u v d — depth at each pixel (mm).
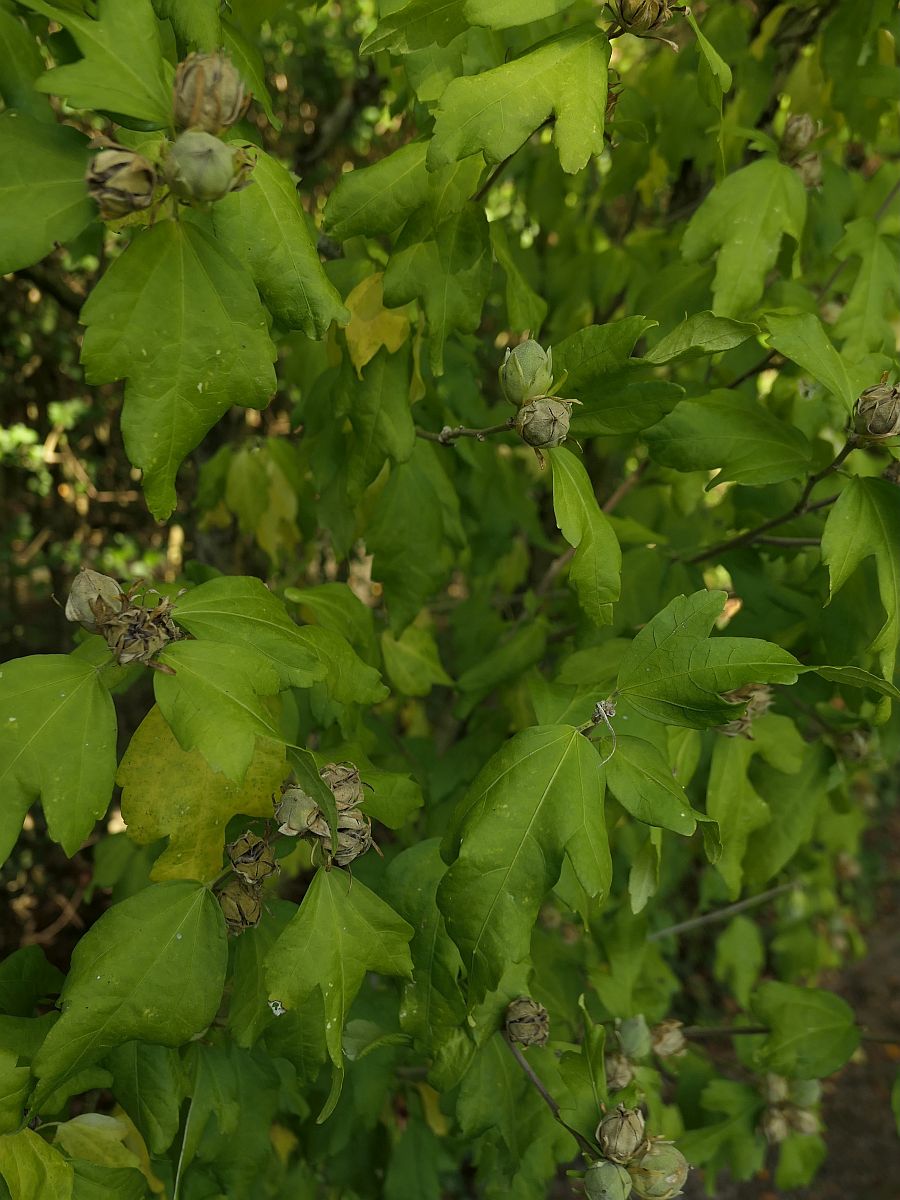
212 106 221
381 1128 574
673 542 636
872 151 560
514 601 719
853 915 1442
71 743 255
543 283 671
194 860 309
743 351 510
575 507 300
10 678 257
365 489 413
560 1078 392
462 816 281
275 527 611
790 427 378
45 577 1173
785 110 604
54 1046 265
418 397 430
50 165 221
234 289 243
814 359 340
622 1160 309
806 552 478
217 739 244
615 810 374
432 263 350
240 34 309
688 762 417
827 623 433
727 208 418
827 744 490
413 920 324
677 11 281
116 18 227
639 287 610
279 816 279
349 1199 559
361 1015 458
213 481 615
